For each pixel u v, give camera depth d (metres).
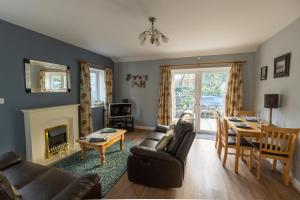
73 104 3.80
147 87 5.27
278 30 2.86
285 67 2.63
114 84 5.65
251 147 2.65
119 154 3.27
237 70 4.25
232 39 3.40
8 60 2.57
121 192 2.15
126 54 4.88
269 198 2.03
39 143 2.93
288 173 2.27
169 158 2.08
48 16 2.35
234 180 2.41
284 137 2.31
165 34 3.09
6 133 2.57
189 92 4.98
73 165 2.83
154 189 2.21
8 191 1.04
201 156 3.23
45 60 3.18
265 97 2.83
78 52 4.04
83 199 1.14
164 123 4.98
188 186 2.27
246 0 1.92
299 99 2.30
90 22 2.56
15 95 2.68
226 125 2.79
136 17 2.38
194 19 2.44
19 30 2.71
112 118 4.91
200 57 4.64
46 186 1.54
